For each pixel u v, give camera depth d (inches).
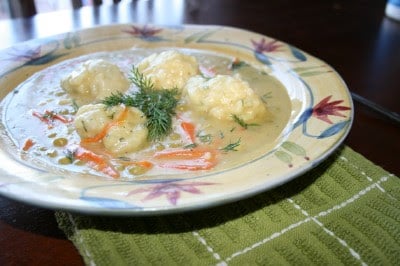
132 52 14.5
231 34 14.9
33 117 10.9
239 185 7.7
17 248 8.0
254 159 8.7
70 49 13.9
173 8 20.1
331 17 20.1
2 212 8.7
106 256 7.6
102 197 7.3
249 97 11.0
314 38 17.8
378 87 14.2
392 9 20.0
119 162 9.4
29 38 16.4
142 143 10.0
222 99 11.0
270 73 13.2
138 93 11.4
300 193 9.1
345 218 8.5
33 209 8.8
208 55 14.4
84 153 9.5
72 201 7.2
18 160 9.0
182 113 11.3
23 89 12.2
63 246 8.1
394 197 9.1
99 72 12.1
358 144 11.2
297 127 9.9
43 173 8.1
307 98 11.1
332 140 9.1
